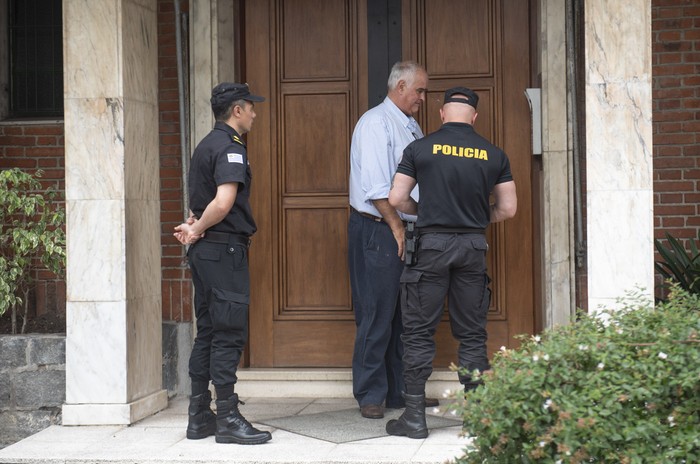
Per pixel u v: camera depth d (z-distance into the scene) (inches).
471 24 336.5
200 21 336.5
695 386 171.0
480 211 271.0
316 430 284.8
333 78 341.7
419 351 271.6
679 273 320.5
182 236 268.1
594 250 272.2
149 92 313.3
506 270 336.8
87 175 296.8
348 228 315.6
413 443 267.1
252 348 347.9
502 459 175.9
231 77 343.9
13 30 371.9
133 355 301.3
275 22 343.6
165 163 349.7
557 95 323.0
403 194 273.7
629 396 167.9
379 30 339.6
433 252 267.4
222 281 267.4
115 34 296.0
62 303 359.3
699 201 334.0
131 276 300.4
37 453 264.8
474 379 183.5
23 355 317.1
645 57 269.6
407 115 306.2
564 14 321.7
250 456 256.2
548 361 175.6
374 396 301.9
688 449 165.9
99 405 295.4
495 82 335.3
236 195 268.1
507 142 335.0
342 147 341.7
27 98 372.8
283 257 345.4
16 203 325.7
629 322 187.5
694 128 333.4
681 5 332.8
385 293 301.3
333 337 343.9
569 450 163.2
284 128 344.2
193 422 277.3
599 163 271.9
